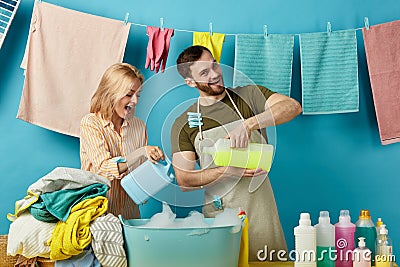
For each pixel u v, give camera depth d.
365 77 2.89
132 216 2.36
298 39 2.90
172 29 2.71
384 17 2.90
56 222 1.90
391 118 2.74
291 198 2.88
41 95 2.68
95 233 1.84
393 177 2.89
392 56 2.73
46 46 2.68
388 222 2.88
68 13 2.70
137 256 1.83
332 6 2.90
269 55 2.76
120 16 2.88
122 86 2.29
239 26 2.90
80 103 2.71
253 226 2.25
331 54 2.74
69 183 1.93
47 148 2.82
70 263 1.86
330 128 2.89
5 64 2.81
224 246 1.83
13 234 1.88
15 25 2.82
